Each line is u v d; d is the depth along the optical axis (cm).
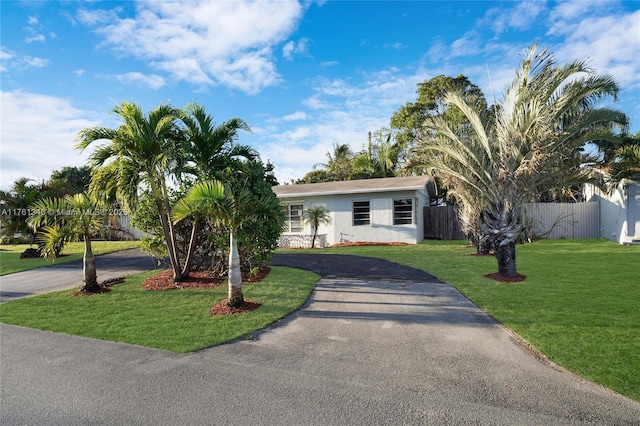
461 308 646
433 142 1037
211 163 924
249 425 302
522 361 420
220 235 895
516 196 885
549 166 860
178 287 866
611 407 318
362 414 314
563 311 593
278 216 922
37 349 495
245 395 354
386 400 338
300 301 720
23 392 370
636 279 812
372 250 1555
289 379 388
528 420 300
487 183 941
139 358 455
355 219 1853
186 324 593
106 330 571
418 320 587
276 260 1284
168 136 862
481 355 441
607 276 850
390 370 405
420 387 362
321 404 333
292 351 470
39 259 1531
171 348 488
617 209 1580
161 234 1004
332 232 1884
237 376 398
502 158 896
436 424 297
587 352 433
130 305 724
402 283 865
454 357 437
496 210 920
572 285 771
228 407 332
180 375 403
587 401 328
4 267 1309
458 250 1483
